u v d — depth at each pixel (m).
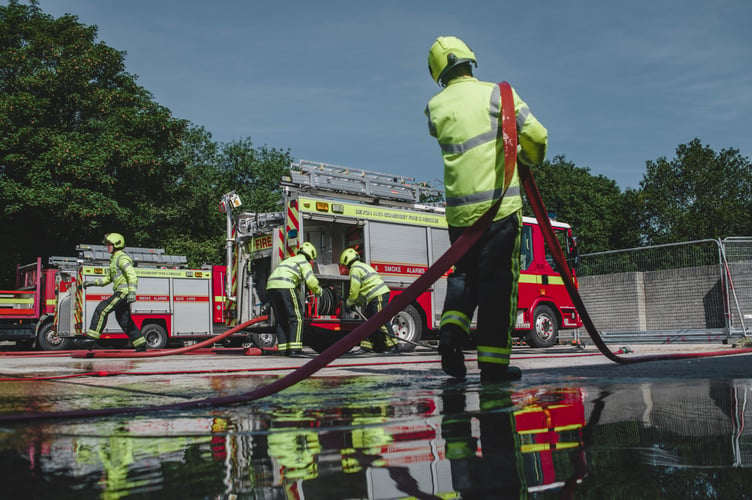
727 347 10.42
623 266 17.61
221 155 41.44
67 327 16.84
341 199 11.84
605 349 3.98
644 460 1.08
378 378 3.42
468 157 3.25
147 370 5.00
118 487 0.98
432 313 12.41
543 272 13.38
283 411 1.93
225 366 5.77
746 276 15.23
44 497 0.92
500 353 3.19
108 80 27.77
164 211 28.84
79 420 1.82
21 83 24.73
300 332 9.19
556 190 48.47
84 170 23.80
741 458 1.09
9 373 4.79
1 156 23.88
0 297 17.56
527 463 1.08
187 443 1.37
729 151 53.09
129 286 10.72
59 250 25.92
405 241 12.27
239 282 12.27
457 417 1.68
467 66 3.54
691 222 49.12
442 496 0.88
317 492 0.92
